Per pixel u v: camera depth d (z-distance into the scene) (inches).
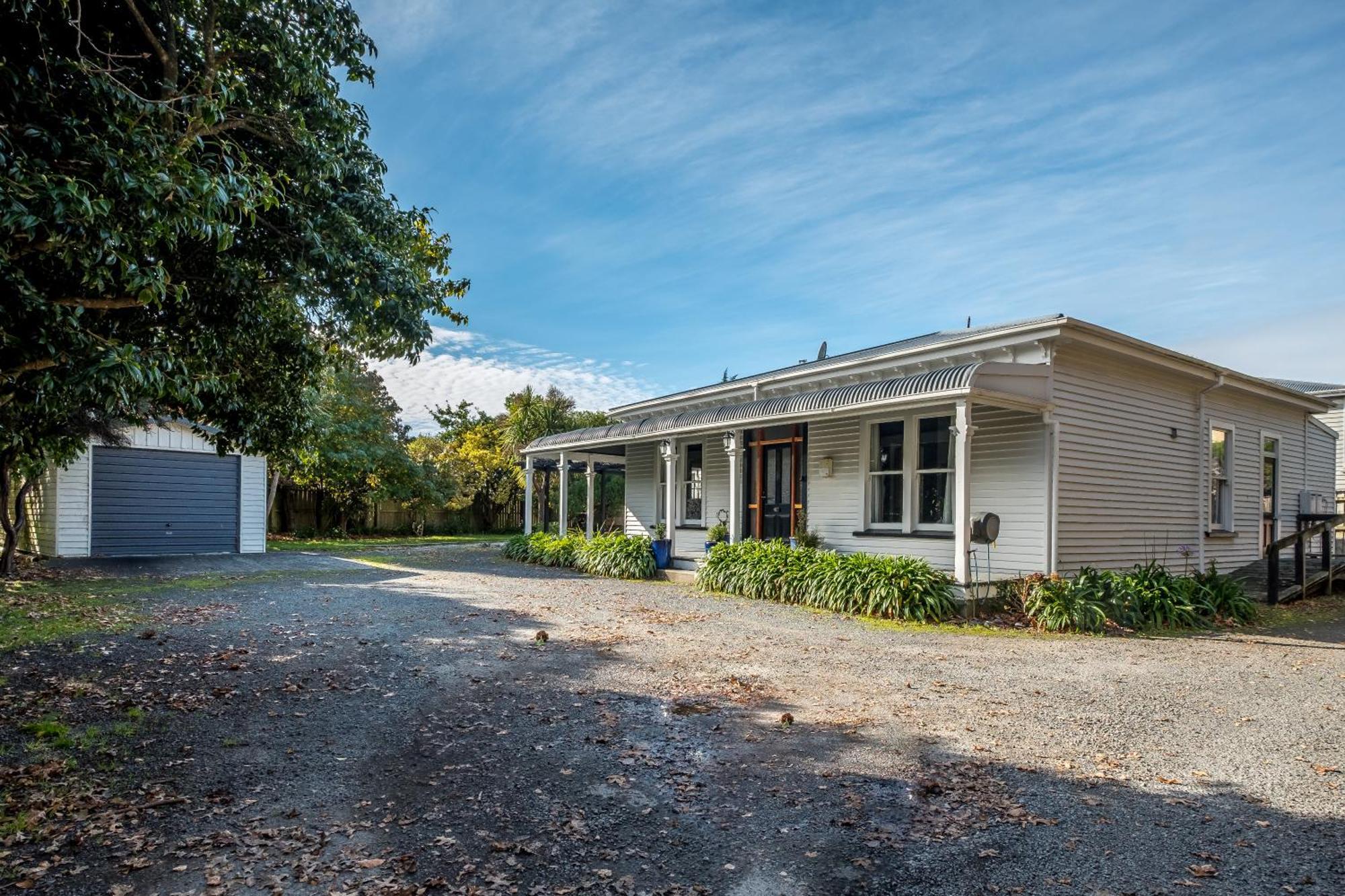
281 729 173.0
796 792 140.3
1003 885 107.0
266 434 259.8
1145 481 420.8
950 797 138.4
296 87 204.8
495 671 228.5
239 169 193.0
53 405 176.4
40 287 167.5
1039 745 168.1
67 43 172.2
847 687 216.5
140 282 157.2
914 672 235.6
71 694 193.5
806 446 494.0
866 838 121.7
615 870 110.7
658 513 626.2
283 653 248.5
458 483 1105.4
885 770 151.6
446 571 522.6
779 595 384.5
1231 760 159.6
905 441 426.9
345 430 931.3
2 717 174.2
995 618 331.6
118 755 153.6
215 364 232.2
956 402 339.6
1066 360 375.2
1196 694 213.0
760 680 222.7
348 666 232.1
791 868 111.8
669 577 482.0
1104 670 241.9
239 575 481.7
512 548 633.6
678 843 119.6
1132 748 166.6
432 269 286.5
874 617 335.3
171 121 175.9
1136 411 417.1
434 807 132.2
